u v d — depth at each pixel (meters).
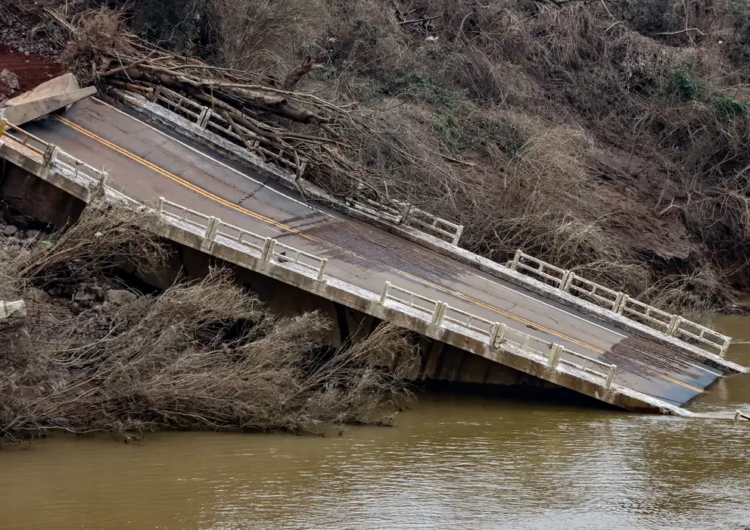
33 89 31.16
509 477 17.97
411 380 24.38
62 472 16.59
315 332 23.92
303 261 25.45
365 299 23.36
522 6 49.50
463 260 29.27
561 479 17.98
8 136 25.16
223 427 19.94
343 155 31.78
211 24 37.28
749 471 18.78
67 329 20.03
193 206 26.55
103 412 18.78
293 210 28.52
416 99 40.41
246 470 17.33
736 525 16.03
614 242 36.31
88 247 22.67
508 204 35.28
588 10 49.28
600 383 23.50
